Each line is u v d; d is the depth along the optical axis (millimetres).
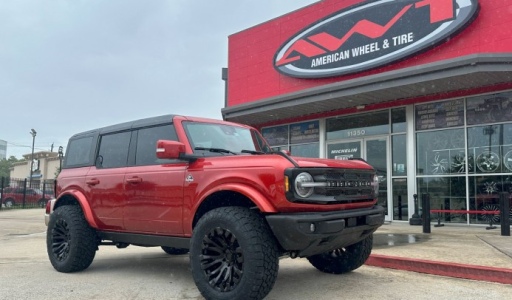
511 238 8672
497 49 10656
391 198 12812
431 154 12102
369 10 13031
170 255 7789
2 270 6426
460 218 11445
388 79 11188
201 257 4449
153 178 5289
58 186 6789
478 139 11297
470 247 7566
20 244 9883
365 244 5523
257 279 4031
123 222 5629
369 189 5051
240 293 4078
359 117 13781
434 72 10422
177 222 4969
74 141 6980
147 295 4852
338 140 14211
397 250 7254
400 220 12586
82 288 5207
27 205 26547
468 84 10945
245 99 16297
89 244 6082
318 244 4277
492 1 10828
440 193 11859
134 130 5934
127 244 6309
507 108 10852
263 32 16016
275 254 4184
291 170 4137
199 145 5246
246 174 4391
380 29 12727
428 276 5809
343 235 4438
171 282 5516
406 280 5535
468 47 11117
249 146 5777
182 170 5008
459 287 5168
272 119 15750
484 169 11141
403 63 12258
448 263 5898
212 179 4652
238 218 4223
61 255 6227
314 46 14281
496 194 10914
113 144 6172
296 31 15070
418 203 12086
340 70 13469
